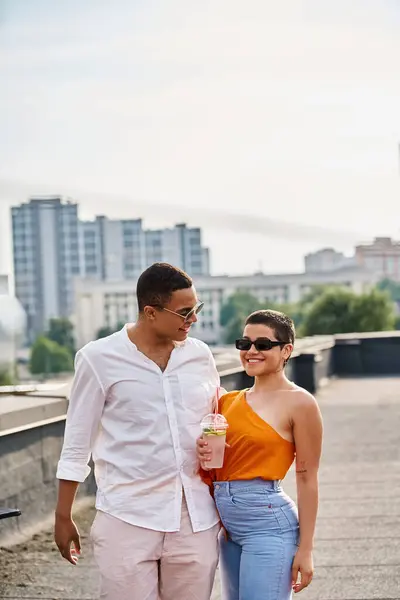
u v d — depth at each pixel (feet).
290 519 12.14
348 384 74.90
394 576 19.26
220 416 11.91
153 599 11.92
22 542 21.88
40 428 23.72
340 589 18.49
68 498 12.00
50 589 18.42
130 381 11.83
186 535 11.87
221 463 11.89
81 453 11.98
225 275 541.75
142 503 11.75
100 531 11.87
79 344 523.70
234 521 12.10
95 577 19.20
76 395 12.03
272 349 12.23
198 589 11.98
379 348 86.17
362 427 46.80
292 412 12.12
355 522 24.63
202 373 12.27
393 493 28.86
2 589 18.35
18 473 22.52
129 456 11.80
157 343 12.06
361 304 179.01
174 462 11.84
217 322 537.24
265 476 12.08
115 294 533.55
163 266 11.93
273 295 544.21
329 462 35.88
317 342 74.74
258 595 11.80
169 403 11.89
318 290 514.27
